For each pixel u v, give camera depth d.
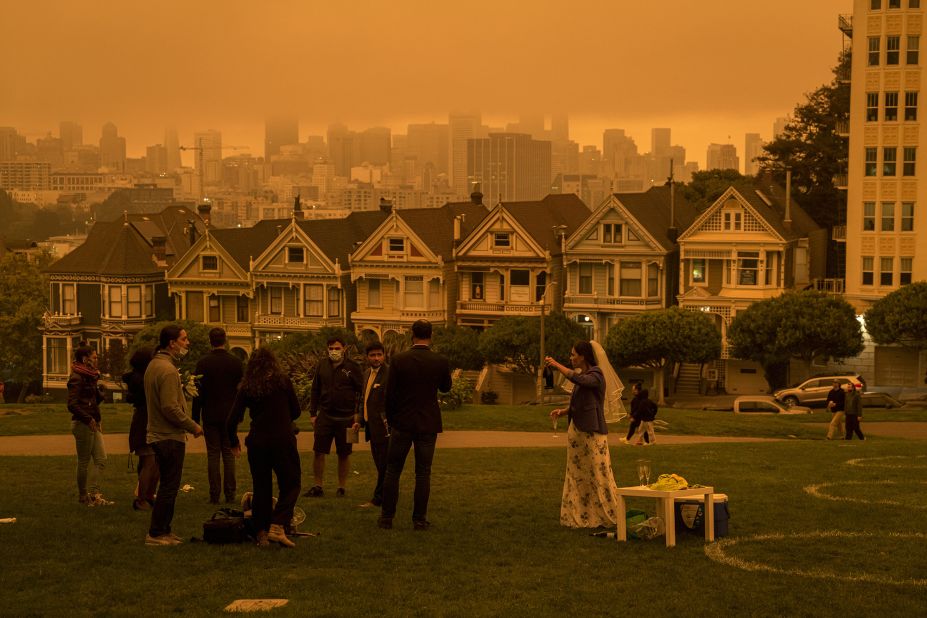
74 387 26.02
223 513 22.19
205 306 99.50
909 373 86.00
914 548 21.47
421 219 95.44
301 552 21.06
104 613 17.56
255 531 21.64
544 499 26.72
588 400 23.05
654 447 40.84
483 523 23.73
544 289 92.19
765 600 18.17
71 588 18.86
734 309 88.00
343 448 27.16
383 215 107.12
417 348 22.88
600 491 23.09
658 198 98.00
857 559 20.66
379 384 26.05
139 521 24.05
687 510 22.66
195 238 108.69
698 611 17.67
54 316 103.19
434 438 23.05
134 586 18.91
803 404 73.12
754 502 26.14
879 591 18.66
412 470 32.66
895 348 86.25
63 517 24.47
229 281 98.25
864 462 34.75
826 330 80.50
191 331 91.62
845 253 100.44
